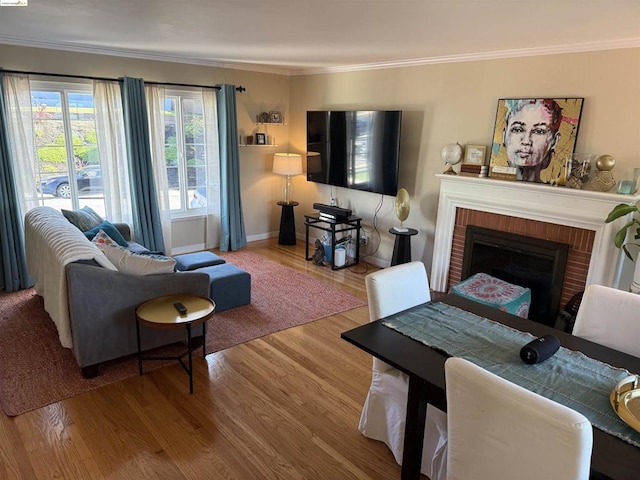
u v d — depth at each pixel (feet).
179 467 7.21
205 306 9.62
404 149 16.05
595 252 11.49
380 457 7.59
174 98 17.26
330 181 18.51
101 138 15.33
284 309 13.51
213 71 17.89
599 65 11.23
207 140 18.19
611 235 11.12
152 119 16.37
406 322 7.02
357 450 7.74
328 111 17.89
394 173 15.92
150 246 16.88
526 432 4.09
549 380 5.51
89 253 9.22
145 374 9.79
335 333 12.10
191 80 17.38
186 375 9.83
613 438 4.50
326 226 19.49
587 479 3.94
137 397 8.98
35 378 9.46
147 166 16.29
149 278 9.75
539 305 13.20
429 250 15.90
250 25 9.95
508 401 4.13
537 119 12.34
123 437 7.84
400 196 15.40
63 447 7.55
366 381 9.84
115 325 9.55
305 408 8.82
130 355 10.31
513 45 11.75
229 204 18.93
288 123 20.89
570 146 11.85
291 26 9.92
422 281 8.18
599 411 4.92
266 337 11.73
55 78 14.39
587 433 3.75
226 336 11.66
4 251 13.74
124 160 16.02
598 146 11.53
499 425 4.30
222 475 7.08
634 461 4.19
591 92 11.44
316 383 9.70
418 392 5.92
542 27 9.34
